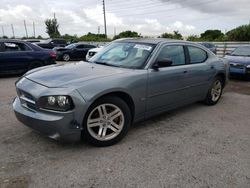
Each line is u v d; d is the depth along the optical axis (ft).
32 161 10.15
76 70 12.41
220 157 10.94
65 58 59.00
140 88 12.44
